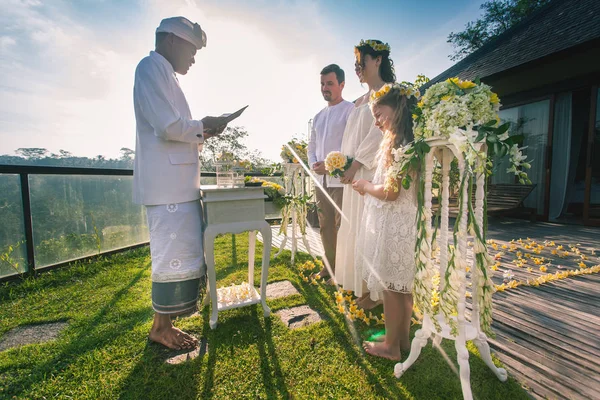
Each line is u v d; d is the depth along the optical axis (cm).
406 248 136
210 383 133
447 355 151
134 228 397
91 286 257
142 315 201
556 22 608
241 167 189
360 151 201
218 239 452
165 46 161
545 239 407
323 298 225
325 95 269
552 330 172
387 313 147
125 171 381
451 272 112
